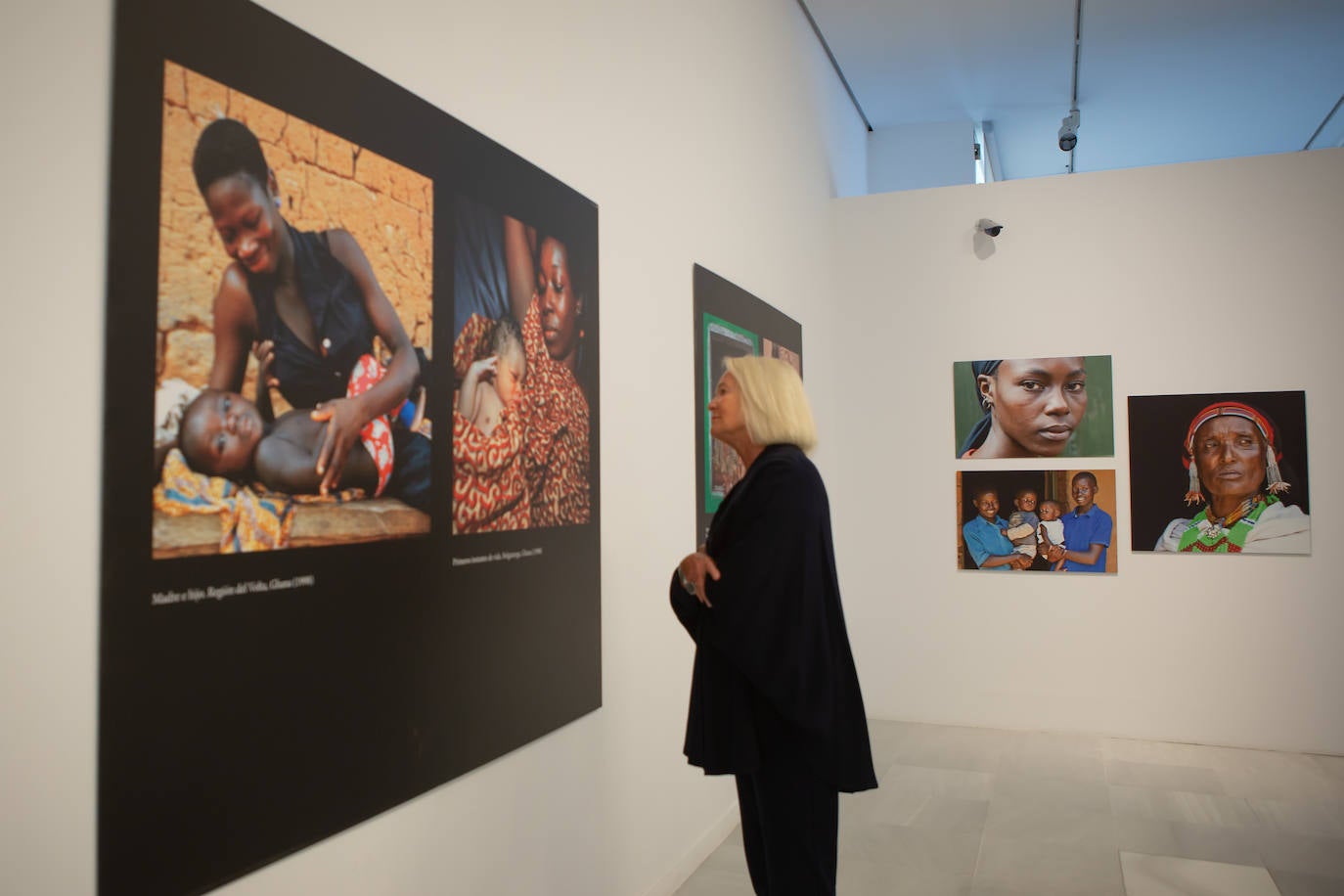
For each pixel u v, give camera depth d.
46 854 1.61
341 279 2.29
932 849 4.58
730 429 2.81
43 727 1.61
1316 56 8.39
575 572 3.38
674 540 4.31
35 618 1.61
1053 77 8.80
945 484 7.43
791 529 2.52
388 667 2.40
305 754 2.13
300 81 2.18
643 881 3.89
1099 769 6.04
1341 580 6.52
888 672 7.49
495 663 2.87
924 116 9.77
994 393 7.35
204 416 1.90
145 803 1.76
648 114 4.21
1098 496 7.05
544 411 3.20
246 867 1.97
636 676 3.90
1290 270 6.75
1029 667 7.14
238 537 1.97
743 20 5.68
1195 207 6.98
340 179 2.30
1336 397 6.61
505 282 2.99
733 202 5.35
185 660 1.85
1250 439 6.75
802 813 2.48
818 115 7.54
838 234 7.82
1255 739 6.61
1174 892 4.04
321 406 2.21
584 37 3.63
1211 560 6.79
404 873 2.48
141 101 1.79
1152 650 6.87
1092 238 7.20
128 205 1.76
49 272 1.64
